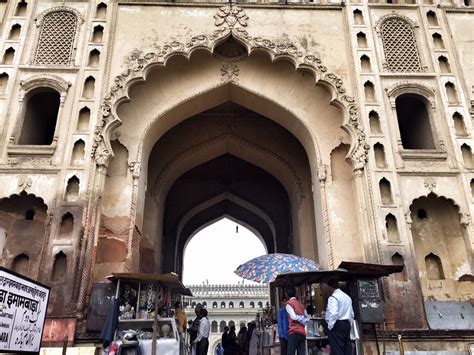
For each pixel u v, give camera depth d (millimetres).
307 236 9312
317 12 8844
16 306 3420
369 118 7855
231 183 12086
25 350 3527
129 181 7621
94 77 7898
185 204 11844
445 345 6141
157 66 8117
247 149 10523
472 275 6926
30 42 8211
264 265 6258
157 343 5367
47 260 6504
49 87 7848
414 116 8930
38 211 7227
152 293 6273
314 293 7125
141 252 9039
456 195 7340
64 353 4543
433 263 7473
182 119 9047
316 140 8219
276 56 8289
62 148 7320
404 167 7488
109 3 8648
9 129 7426
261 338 7426
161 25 8492
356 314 6004
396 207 7125
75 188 7109
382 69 8320
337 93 8008
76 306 6238
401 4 9016
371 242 6918
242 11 8688
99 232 7078
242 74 8734
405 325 6324
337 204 7711
